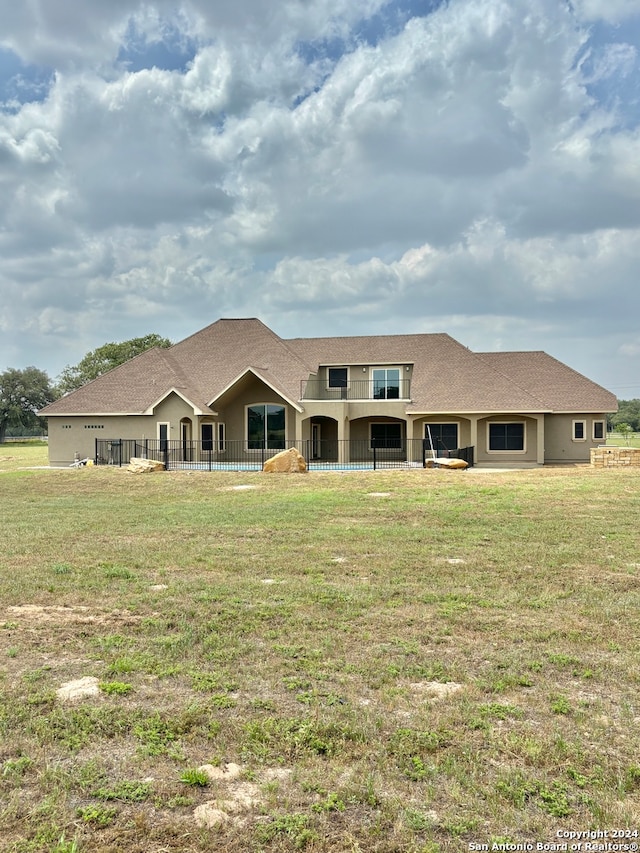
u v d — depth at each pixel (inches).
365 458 1416.1
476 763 158.2
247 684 206.8
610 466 1053.8
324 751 165.6
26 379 4658.0
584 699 195.6
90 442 1376.7
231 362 1478.8
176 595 315.6
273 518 584.1
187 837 132.0
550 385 1478.8
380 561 392.8
